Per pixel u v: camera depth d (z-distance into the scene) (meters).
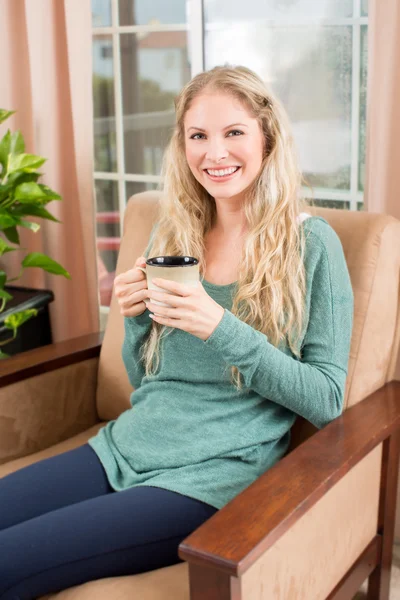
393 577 1.87
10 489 1.42
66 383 1.81
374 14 1.67
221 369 1.40
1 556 1.23
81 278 2.34
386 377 1.59
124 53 2.28
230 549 1.00
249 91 1.38
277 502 1.11
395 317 1.57
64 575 1.24
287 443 1.49
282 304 1.39
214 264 1.51
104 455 1.48
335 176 2.02
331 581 1.39
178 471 1.36
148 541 1.27
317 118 2.02
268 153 1.45
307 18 1.97
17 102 2.30
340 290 1.39
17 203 2.08
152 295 1.26
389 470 1.53
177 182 1.54
